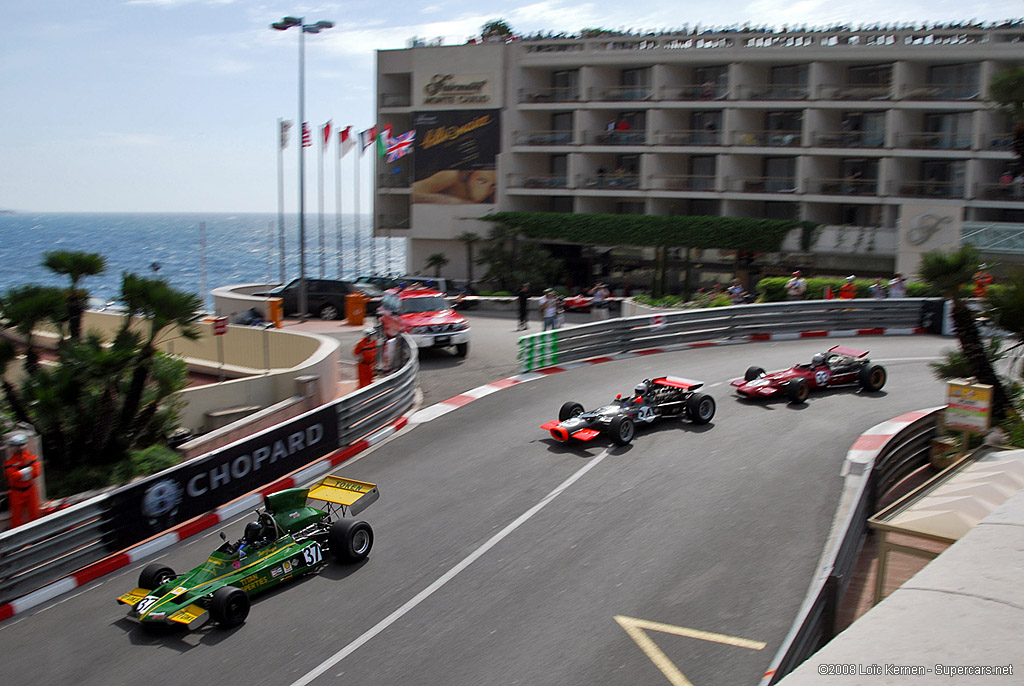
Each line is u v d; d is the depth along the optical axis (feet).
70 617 31.68
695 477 44.21
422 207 173.06
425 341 77.10
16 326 52.06
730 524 38.24
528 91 165.17
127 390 53.26
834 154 141.38
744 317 83.66
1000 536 19.83
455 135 168.55
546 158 171.01
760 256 147.84
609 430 48.91
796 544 36.06
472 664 27.45
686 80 156.25
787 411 56.54
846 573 32.22
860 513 35.96
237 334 77.36
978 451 34.47
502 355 80.74
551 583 32.96
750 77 148.87
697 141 155.22
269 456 44.75
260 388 62.08
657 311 94.53
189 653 28.60
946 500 28.30
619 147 156.87
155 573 31.60
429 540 37.37
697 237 145.69
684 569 33.86
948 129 139.23
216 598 29.66
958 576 17.57
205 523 40.22
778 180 150.51
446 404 61.16
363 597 32.24
